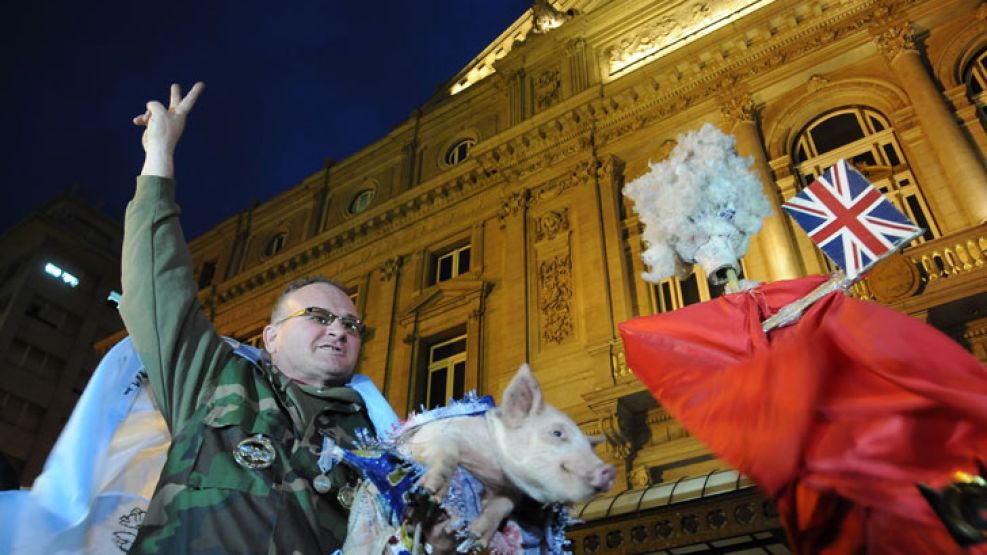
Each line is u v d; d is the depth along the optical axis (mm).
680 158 3424
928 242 10000
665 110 14805
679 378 2592
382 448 1912
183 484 2119
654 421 11305
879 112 12750
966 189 10523
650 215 3426
